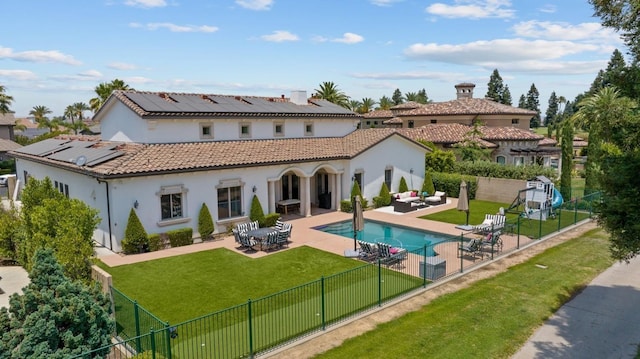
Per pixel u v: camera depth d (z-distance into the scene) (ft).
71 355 29.76
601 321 43.34
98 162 69.56
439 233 78.23
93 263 46.21
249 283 53.31
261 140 92.53
